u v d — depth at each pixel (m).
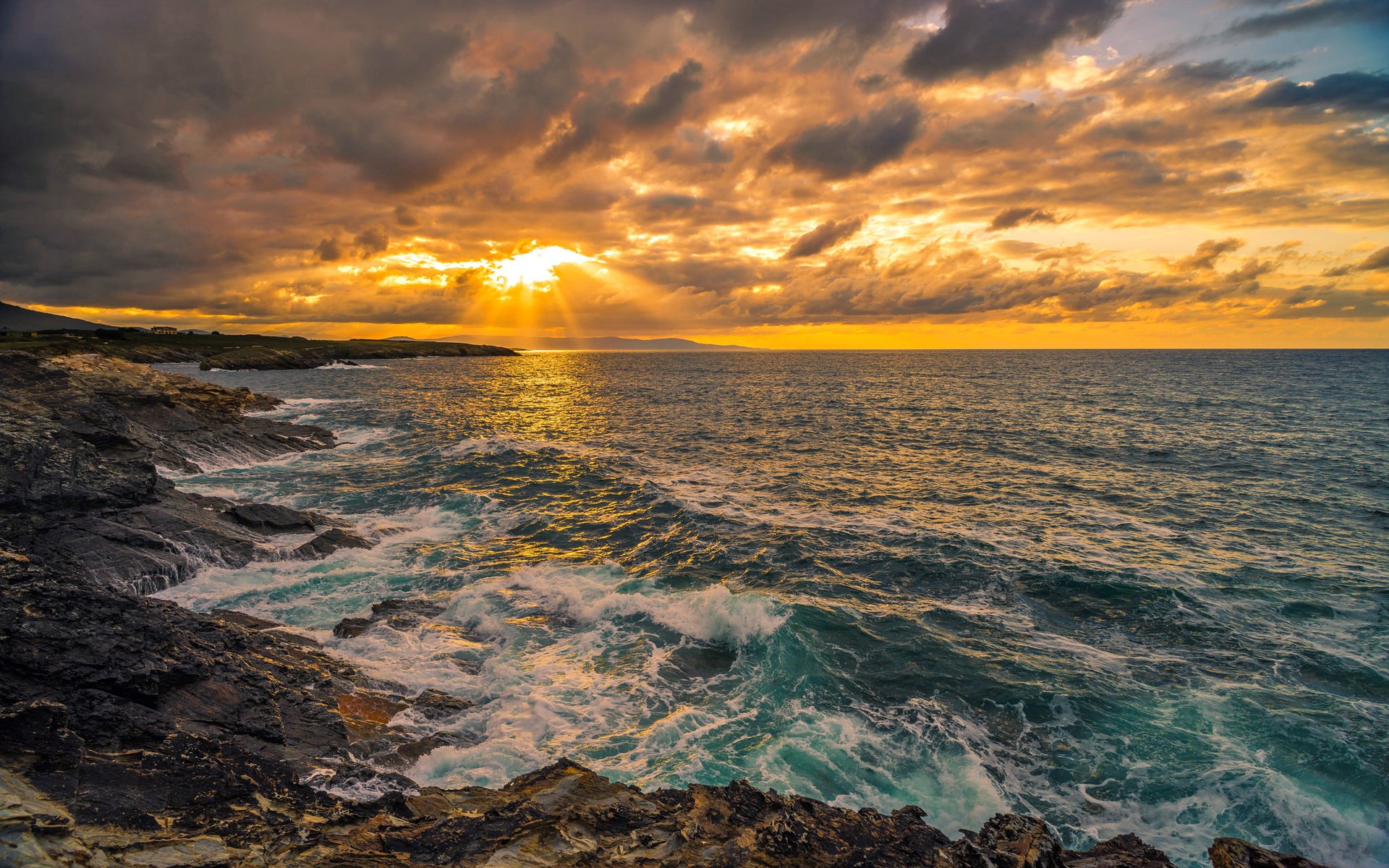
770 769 12.01
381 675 14.84
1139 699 14.31
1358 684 14.79
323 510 28.62
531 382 119.19
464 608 18.67
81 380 36.12
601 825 8.81
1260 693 14.48
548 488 33.38
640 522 27.44
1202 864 9.99
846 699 14.44
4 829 6.25
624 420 63.41
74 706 9.45
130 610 12.56
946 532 25.95
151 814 7.69
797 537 25.17
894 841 8.61
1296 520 27.64
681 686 14.96
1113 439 49.12
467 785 11.37
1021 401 78.88
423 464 38.94
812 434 53.16
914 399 83.31
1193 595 19.58
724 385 113.25
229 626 14.38
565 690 14.69
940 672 15.48
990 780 11.84
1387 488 33.34
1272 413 63.97
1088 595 19.72
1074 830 10.73
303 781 10.05
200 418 41.16
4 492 19.59
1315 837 10.48
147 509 21.80
